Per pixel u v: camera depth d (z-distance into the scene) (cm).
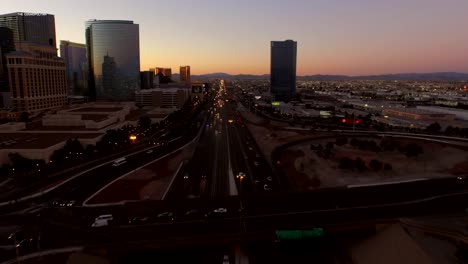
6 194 16162
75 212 13925
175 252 11412
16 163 19525
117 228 12388
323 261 11169
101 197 15625
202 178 18538
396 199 15262
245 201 15012
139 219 13062
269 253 11419
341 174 19175
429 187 16900
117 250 11069
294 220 13012
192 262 10906
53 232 12150
